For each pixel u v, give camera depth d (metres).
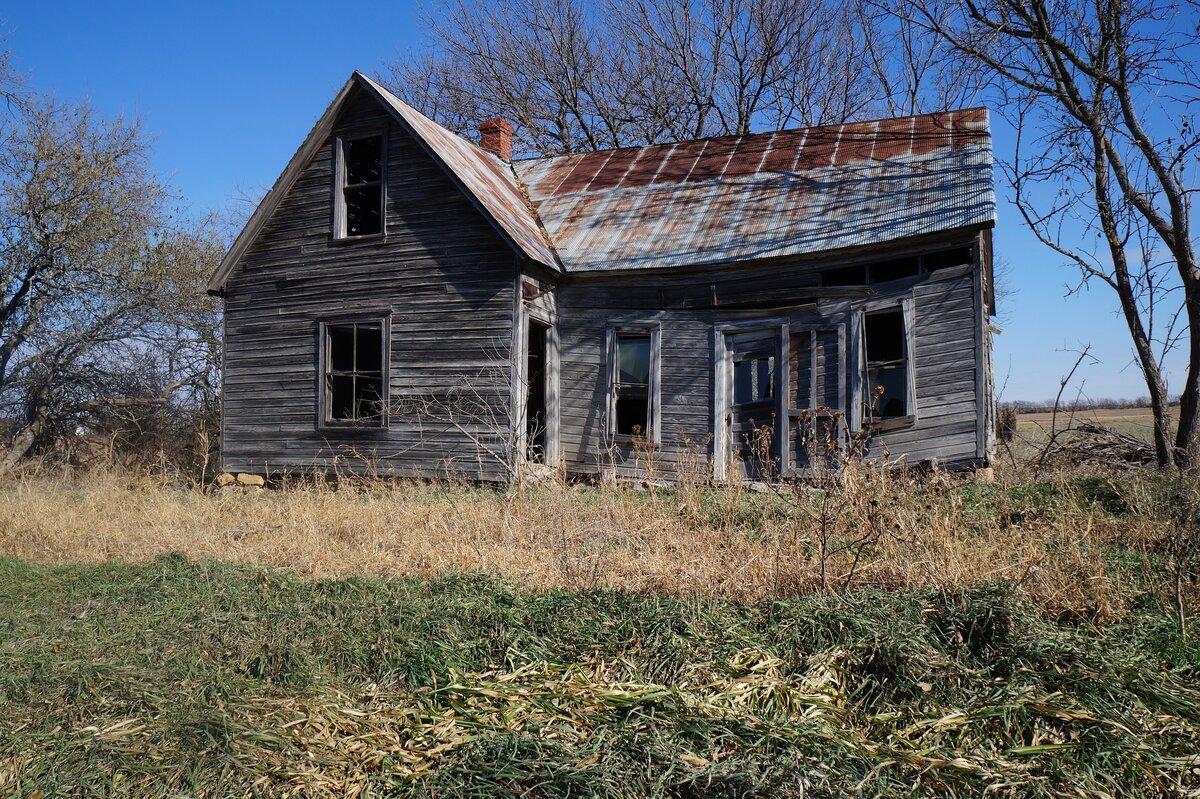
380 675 4.74
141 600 6.13
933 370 11.57
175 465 17.36
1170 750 3.81
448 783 3.49
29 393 19.56
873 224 12.24
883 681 4.48
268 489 14.41
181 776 3.59
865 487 7.73
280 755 3.79
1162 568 6.16
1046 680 4.42
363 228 16.50
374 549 7.92
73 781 3.50
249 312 14.89
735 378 14.18
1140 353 13.22
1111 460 13.27
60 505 11.56
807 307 12.37
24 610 6.09
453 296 13.38
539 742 3.77
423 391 13.47
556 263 13.67
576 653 4.90
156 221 20.36
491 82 30.36
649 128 29.83
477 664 4.83
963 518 7.81
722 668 4.57
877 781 3.51
